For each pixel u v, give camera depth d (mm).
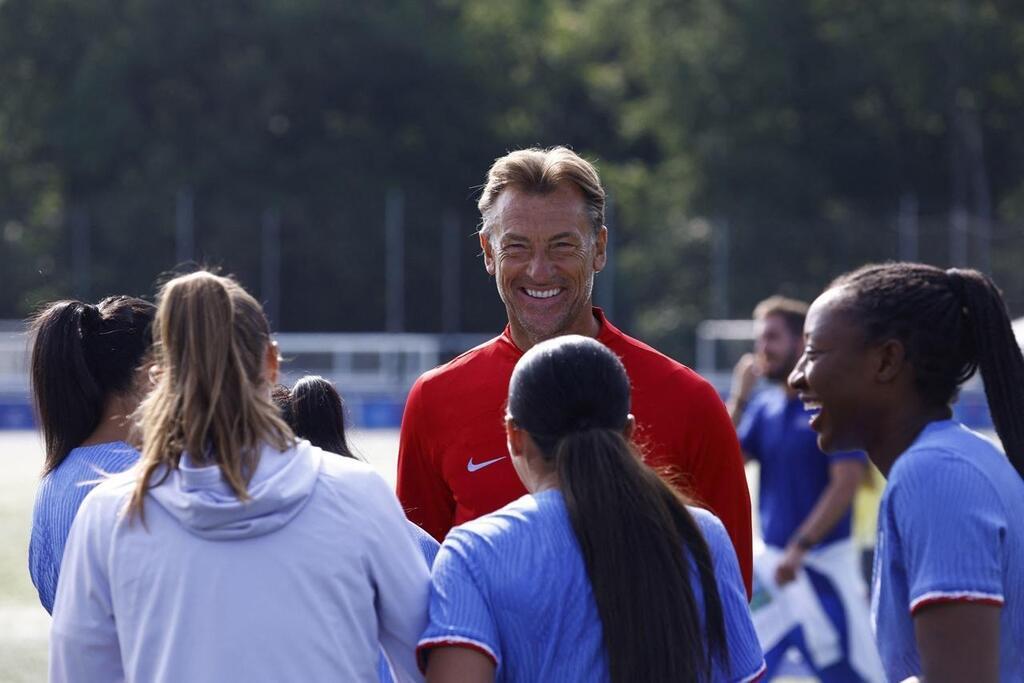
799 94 111562
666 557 7617
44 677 21203
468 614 7691
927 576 7250
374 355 76812
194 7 109812
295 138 112812
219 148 106312
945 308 7949
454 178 115312
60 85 116125
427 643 7738
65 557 8109
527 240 10180
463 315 94750
